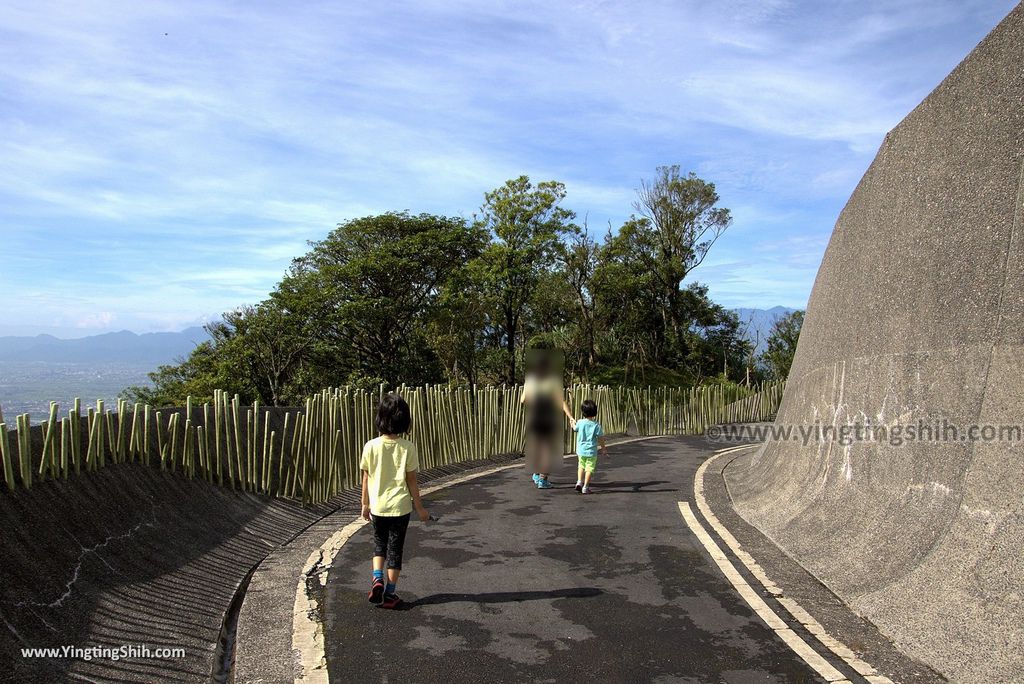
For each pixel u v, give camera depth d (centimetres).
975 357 554
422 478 1162
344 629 501
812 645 467
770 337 4638
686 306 5031
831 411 840
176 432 716
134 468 645
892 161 812
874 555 583
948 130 676
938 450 567
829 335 947
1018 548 432
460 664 440
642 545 737
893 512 602
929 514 548
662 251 4950
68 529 502
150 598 511
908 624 473
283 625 509
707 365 4866
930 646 441
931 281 657
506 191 3525
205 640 486
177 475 705
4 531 438
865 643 471
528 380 1123
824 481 774
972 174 619
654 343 4838
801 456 893
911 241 720
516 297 3653
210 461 766
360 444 1048
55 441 532
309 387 3297
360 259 3697
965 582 461
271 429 901
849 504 686
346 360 3653
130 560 542
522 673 426
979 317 562
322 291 3578
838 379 849
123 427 647
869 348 771
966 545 481
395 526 553
